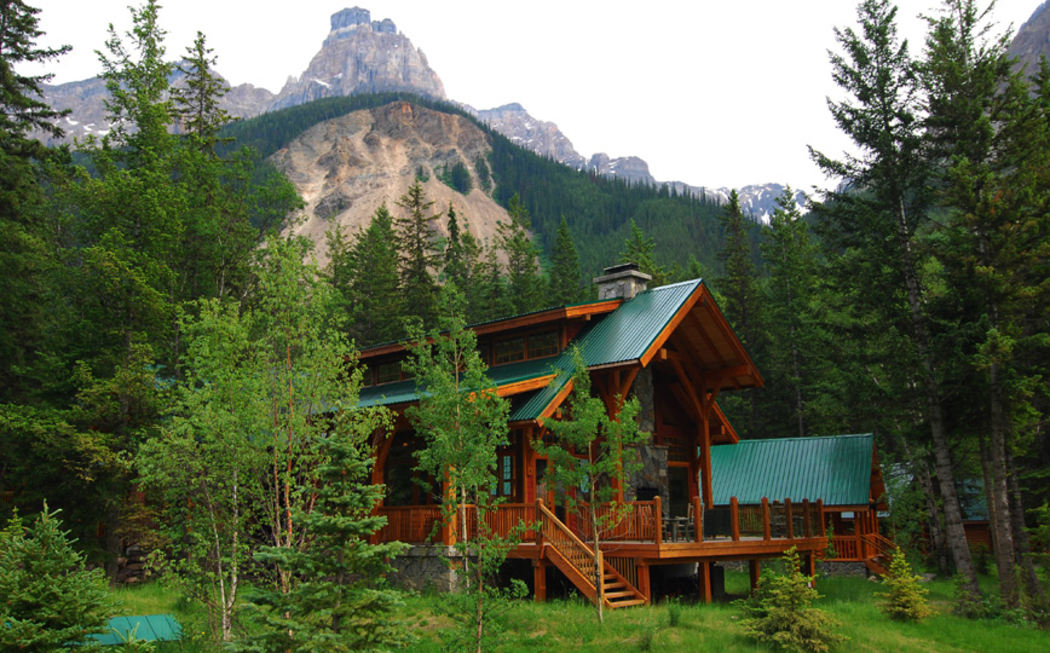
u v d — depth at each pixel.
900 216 23.52
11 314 23.70
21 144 25.08
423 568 18.95
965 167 20.70
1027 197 20.11
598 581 15.60
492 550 12.23
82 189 22.86
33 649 9.27
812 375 42.62
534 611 15.80
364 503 9.51
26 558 9.84
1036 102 21.86
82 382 20.53
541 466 20.52
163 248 23.11
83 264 21.94
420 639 13.93
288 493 12.52
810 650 13.86
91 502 20.78
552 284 67.25
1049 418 22.50
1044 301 20.80
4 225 22.09
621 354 20.17
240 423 12.38
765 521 20.97
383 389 25.73
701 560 19.14
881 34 23.23
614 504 15.78
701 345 24.55
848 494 28.77
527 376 20.66
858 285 23.83
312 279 13.88
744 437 47.97
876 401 23.47
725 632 14.85
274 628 9.98
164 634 13.36
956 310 22.64
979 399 21.72
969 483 36.69
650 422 23.06
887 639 15.62
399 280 54.75
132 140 25.09
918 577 18.11
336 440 9.73
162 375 22.69
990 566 30.38
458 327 13.77
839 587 23.91
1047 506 19.95
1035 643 16.09
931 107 22.84
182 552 20.36
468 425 12.79
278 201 27.56
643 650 13.38
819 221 24.91
